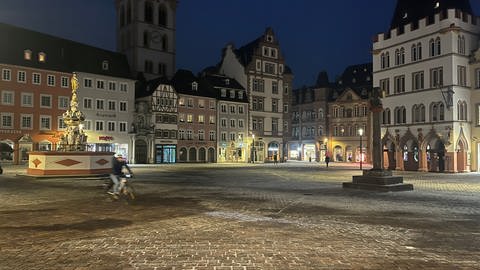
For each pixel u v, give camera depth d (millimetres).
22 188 22531
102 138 66938
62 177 29859
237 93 83750
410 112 53719
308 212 14391
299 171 46188
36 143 60250
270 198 18500
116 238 10086
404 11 57125
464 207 16000
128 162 69875
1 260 8133
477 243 9773
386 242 9812
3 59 58094
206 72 93250
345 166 62781
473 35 50812
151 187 23781
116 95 69125
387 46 57781
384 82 58188
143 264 7879
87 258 8281
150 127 71500
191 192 20984
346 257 8445
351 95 86875
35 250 8898
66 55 66250
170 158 74188
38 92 60875
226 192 21078
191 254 8609
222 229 11250
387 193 21359
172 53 91188
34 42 63625
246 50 89438
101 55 71125
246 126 84250
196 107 77938
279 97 89062
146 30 86875
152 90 72812
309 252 8820
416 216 13695
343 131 88688
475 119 49594
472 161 49750
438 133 49438
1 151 57250
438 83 50031
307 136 97562
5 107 57719
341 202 17266
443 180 33344
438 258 8422
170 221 12422
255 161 85000
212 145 79875
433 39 50969
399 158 54812
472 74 50000
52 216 13258
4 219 12695
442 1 51812
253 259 8242
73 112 33875
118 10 92250
